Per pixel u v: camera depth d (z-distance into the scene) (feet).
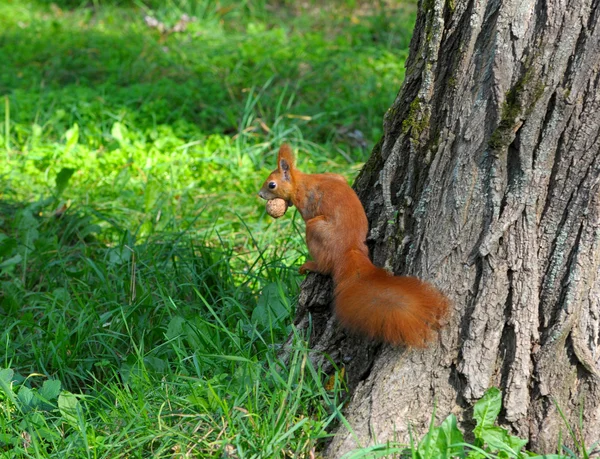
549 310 15.88
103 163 33.68
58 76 42.52
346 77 41.98
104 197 31.24
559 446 15.15
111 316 22.02
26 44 46.98
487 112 15.84
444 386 15.94
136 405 17.35
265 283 22.97
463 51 16.25
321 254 16.85
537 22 15.51
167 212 29.78
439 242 16.21
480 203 15.87
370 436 15.67
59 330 20.70
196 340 19.43
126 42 47.19
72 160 33.83
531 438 15.94
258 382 16.78
